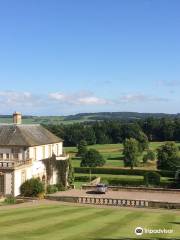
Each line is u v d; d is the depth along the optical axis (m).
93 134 170.00
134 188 73.56
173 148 97.44
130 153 104.12
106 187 71.44
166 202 56.97
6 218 40.28
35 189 63.19
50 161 74.31
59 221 39.06
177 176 77.81
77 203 59.47
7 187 62.59
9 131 70.62
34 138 71.50
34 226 35.78
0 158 68.62
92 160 103.50
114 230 34.84
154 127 186.88
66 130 169.12
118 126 176.50
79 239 30.42
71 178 78.50
